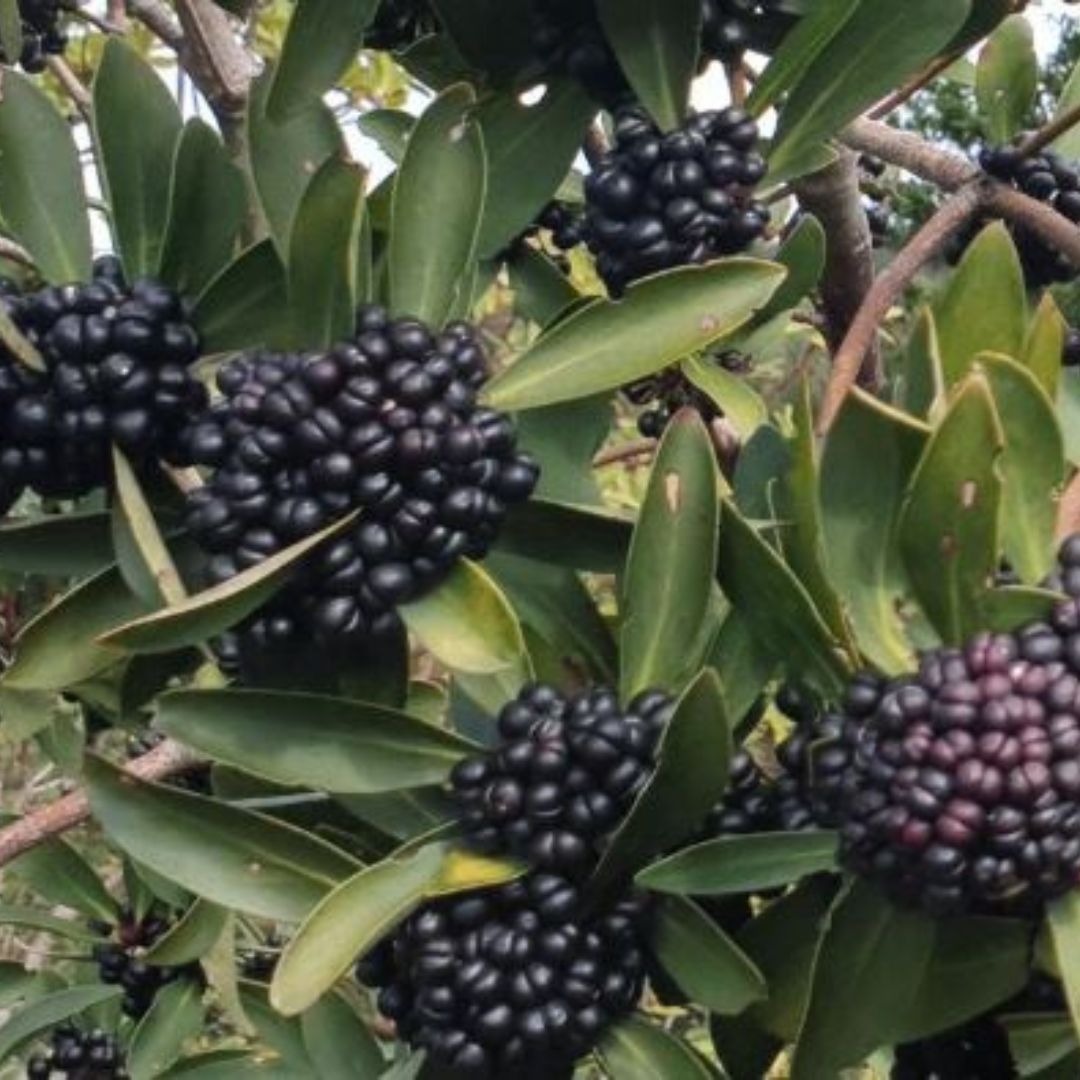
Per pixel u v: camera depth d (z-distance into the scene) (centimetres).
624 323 54
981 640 48
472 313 61
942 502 49
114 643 49
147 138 56
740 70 61
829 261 69
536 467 52
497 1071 52
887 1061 64
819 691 52
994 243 55
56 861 89
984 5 62
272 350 55
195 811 53
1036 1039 51
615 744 51
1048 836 47
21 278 75
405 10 64
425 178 54
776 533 54
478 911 51
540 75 60
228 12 64
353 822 57
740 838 50
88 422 53
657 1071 52
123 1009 89
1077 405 65
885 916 50
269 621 52
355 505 51
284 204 55
